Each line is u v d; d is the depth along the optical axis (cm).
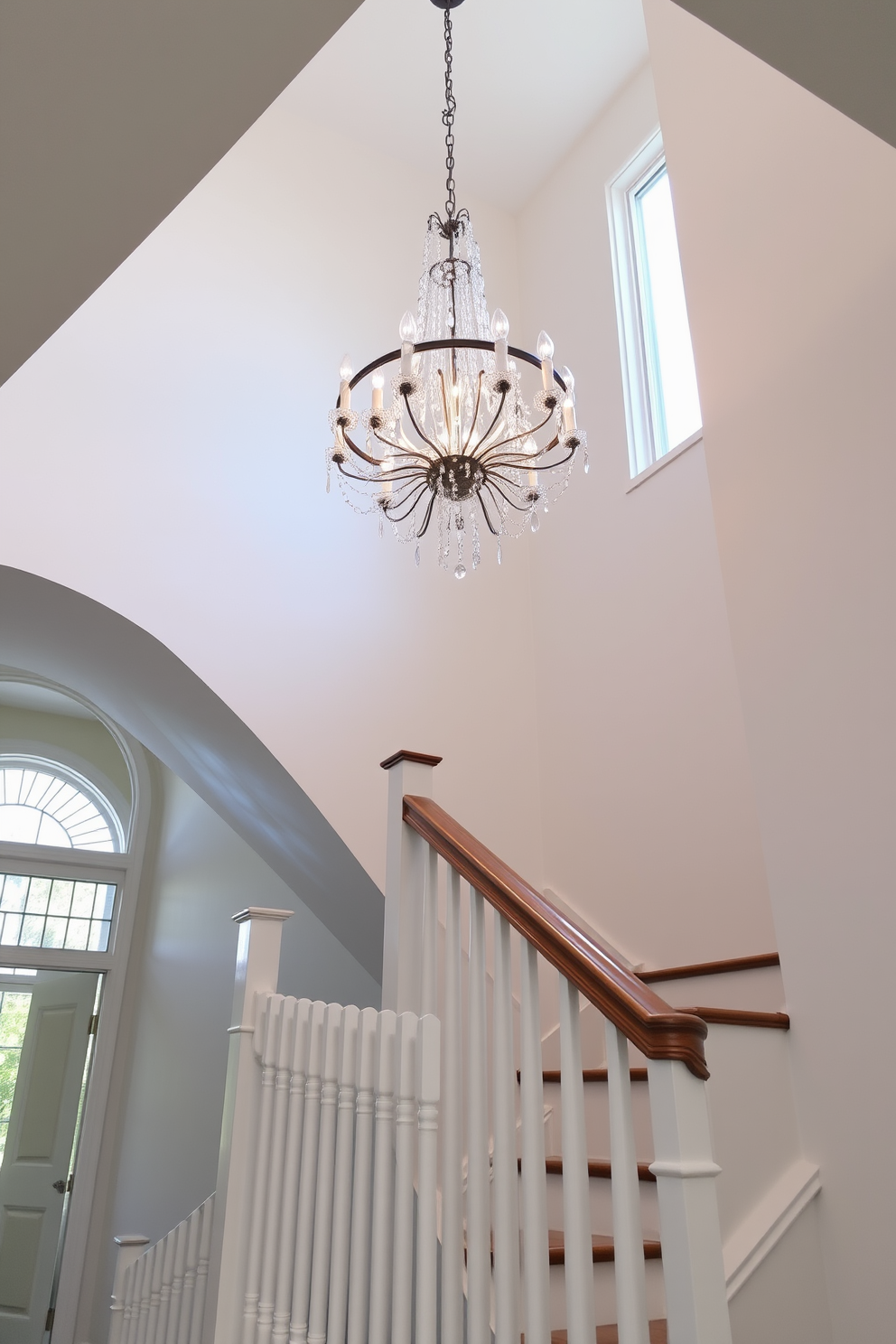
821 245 258
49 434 358
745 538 265
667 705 366
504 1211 150
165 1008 588
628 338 434
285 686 374
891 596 222
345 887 392
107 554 354
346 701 385
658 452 414
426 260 481
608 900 373
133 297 394
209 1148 484
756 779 248
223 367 404
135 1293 288
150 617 354
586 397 445
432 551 430
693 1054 129
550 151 502
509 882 170
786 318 265
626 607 395
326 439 416
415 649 410
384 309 457
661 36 334
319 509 405
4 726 696
